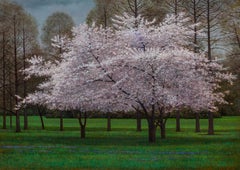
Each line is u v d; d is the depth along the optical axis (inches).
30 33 2036.2
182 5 1765.5
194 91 1220.5
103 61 1152.2
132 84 1155.3
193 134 1620.3
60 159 776.3
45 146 1058.1
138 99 1153.4
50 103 1353.3
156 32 1240.2
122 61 1151.6
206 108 1327.5
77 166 682.2
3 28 1941.4
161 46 1249.4
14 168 669.3
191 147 1003.3
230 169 621.9
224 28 1604.3
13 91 2240.4
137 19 1305.4
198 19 1706.4
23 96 2215.8
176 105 1213.7
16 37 1994.3
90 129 2018.9
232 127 2070.6
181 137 1403.8
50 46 2150.6
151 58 1101.1
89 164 703.7
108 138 1355.8
